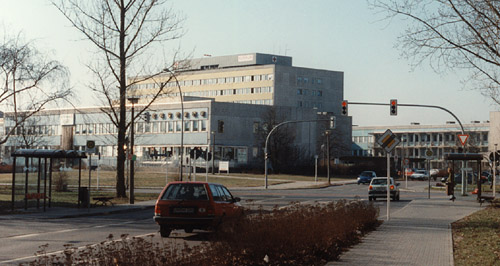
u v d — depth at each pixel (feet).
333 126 201.26
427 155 141.28
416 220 75.15
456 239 54.60
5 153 357.20
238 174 294.05
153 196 135.44
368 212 65.21
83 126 360.69
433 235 57.52
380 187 130.11
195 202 55.67
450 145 441.68
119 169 123.85
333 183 245.04
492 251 45.29
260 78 469.57
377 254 44.04
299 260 38.52
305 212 47.62
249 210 46.73
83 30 117.91
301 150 369.09
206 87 493.36
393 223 70.69
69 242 53.21
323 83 481.46
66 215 85.15
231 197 61.77
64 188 150.00
